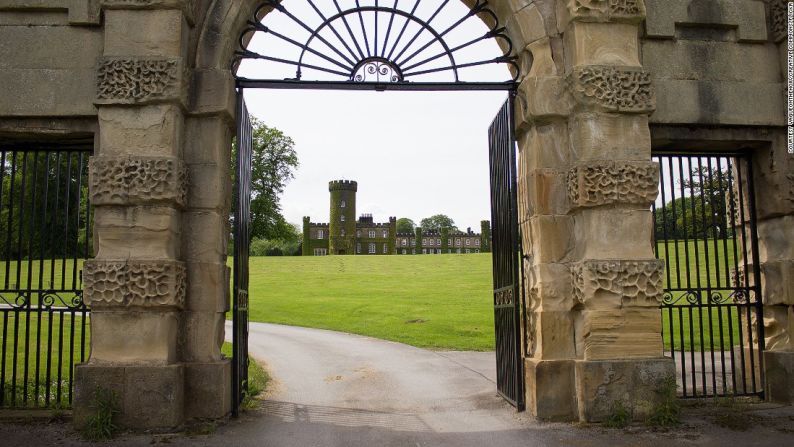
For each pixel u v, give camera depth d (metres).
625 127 7.66
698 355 13.70
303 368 12.84
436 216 139.75
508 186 8.35
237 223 7.77
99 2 7.49
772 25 8.59
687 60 8.34
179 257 7.38
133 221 7.05
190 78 7.58
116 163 7.04
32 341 14.70
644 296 7.34
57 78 7.46
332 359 14.16
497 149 9.13
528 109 7.93
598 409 7.14
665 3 8.32
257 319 24.11
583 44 7.74
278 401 9.12
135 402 6.73
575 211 7.71
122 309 6.92
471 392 9.82
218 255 7.53
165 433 6.73
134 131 7.19
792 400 8.02
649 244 7.52
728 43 8.51
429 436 6.94
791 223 8.34
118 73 7.20
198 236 7.49
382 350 15.67
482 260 49.59
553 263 7.77
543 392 7.46
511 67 8.78
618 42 7.82
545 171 7.92
